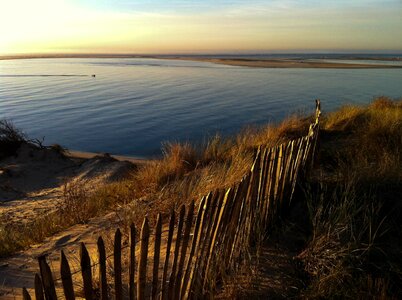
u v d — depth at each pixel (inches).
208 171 249.4
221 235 123.5
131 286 94.7
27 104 1384.1
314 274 133.8
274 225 164.1
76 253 174.2
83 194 305.4
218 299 122.1
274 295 126.0
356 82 1898.4
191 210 105.8
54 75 2994.6
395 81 1924.2
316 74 2554.1
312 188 196.7
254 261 140.9
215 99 1391.5
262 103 1253.1
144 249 94.7
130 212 206.2
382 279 127.2
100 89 1831.9
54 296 77.2
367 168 199.6
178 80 2260.1
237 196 124.9
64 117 1098.1
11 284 150.3
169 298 106.8
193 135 812.6
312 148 215.2
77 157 577.6
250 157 257.9
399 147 256.4
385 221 160.1
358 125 375.2
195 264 114.4
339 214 152.1
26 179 442.9
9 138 517.3
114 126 948.6
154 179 295.0
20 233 217.2
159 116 1067.3
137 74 2881.4
